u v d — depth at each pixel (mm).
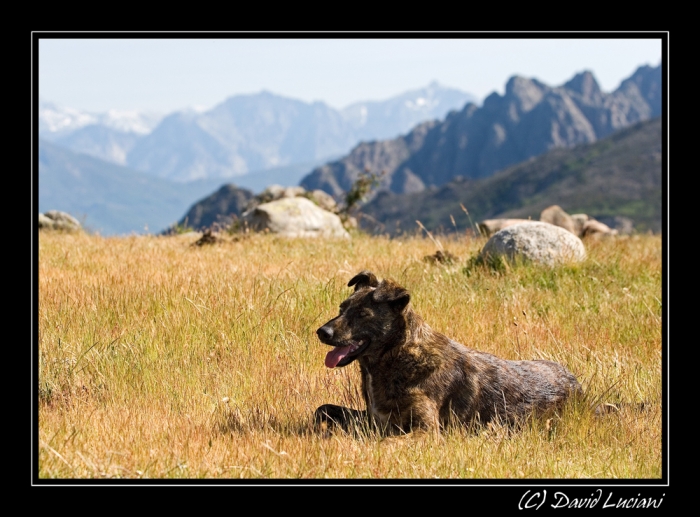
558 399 8016
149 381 8750
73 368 8922
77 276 13430
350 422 7535
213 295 11531
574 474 6664
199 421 7656
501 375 7832
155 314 10805
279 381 8797
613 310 12500
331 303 11672
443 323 11180
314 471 6328
